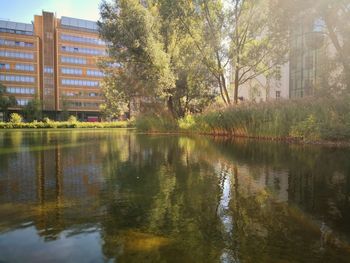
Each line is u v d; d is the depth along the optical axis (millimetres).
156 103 25250
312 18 14703
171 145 11773
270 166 6531
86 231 2834
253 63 20719
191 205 3668
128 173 5730
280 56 19734
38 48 82000
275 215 3316
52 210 3451
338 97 12805
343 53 14719
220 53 20828
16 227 2928
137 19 22047
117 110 47656
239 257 2352
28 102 75062
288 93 32219
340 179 5184
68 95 85375
